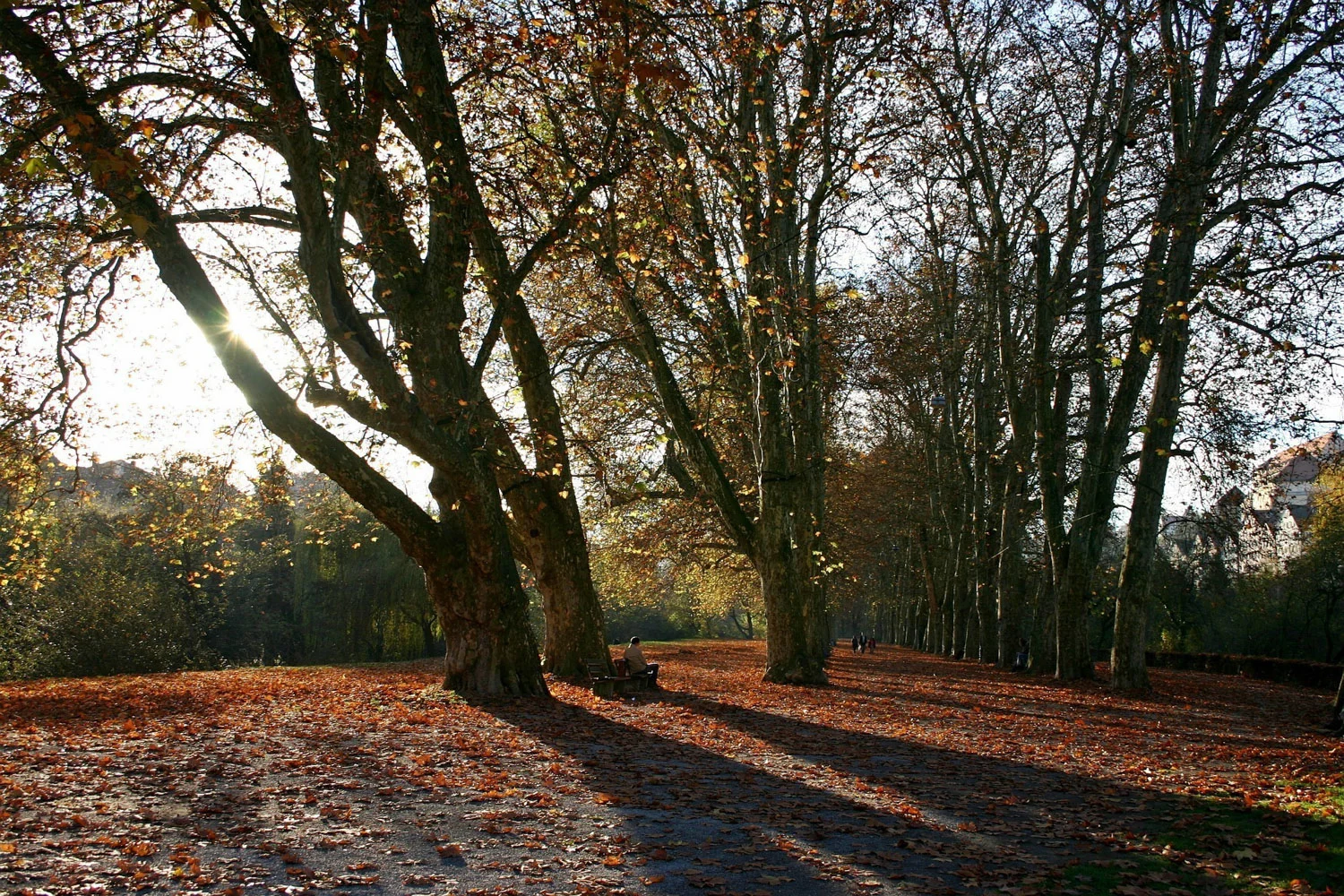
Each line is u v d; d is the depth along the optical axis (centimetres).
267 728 1207
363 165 1259
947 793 953
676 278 2045
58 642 3238
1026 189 2683
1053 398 3216
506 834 708
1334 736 1523
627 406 2559
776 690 2214
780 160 1952
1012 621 3512
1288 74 1962
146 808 736
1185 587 4803
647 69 871
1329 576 4322
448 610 1578
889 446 4416
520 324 1858
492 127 1628
